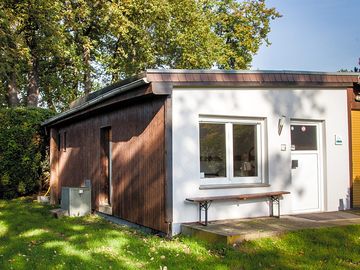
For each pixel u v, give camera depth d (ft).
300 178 34.83
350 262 22.85
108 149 42.34
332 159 35.96
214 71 30.07
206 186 30.32
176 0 83.05
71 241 28.35
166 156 28.94
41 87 92.17
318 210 35.55
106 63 87.56
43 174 62.54
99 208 41.39
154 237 29.19
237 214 31.22
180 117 29.50
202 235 26.94
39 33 71.77
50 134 59.31
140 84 28.91
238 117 32.07
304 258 23.17
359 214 33.71
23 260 23.90
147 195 31.63
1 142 59.31
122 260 23.45
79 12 74.95
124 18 75.05
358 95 37.47
